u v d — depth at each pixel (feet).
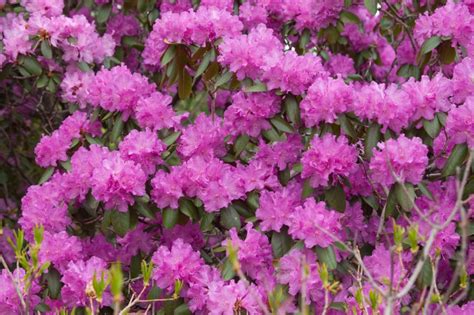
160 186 6.35
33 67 7.27
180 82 6.91
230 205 6.40
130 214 6.37
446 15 6.63
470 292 6.32
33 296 6.26
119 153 6.40
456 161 6.15
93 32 7.38
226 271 6.17
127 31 7.98
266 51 6.38
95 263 6.26
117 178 6.22
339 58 7.84
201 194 6.33
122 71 6.81
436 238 6.14
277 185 6.43
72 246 6.44
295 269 6.10
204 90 7.94
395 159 6.04
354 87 6.84
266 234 6.39
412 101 6.23
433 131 6.23
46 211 6.56
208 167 6.36
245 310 6.08
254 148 6.84
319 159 6.17
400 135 6.11
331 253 6.10
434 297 5.24
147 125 6.65
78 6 7.97
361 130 6.50
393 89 6.20
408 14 7.73
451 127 6.15
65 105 8.61
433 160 6.48
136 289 6.72
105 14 7.91
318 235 6.08
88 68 7.30
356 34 8.04
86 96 7.13
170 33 6.69
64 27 7.22
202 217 6.38
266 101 6.35
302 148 6.51
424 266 6.05
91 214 6.67
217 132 6.56
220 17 6.64
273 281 6.21
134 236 6.75
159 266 6.22
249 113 6.38
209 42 6.68
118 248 6.92
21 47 7.21
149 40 7.54
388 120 6.18
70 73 7.32
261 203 6.27
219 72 6.75
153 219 6.58
